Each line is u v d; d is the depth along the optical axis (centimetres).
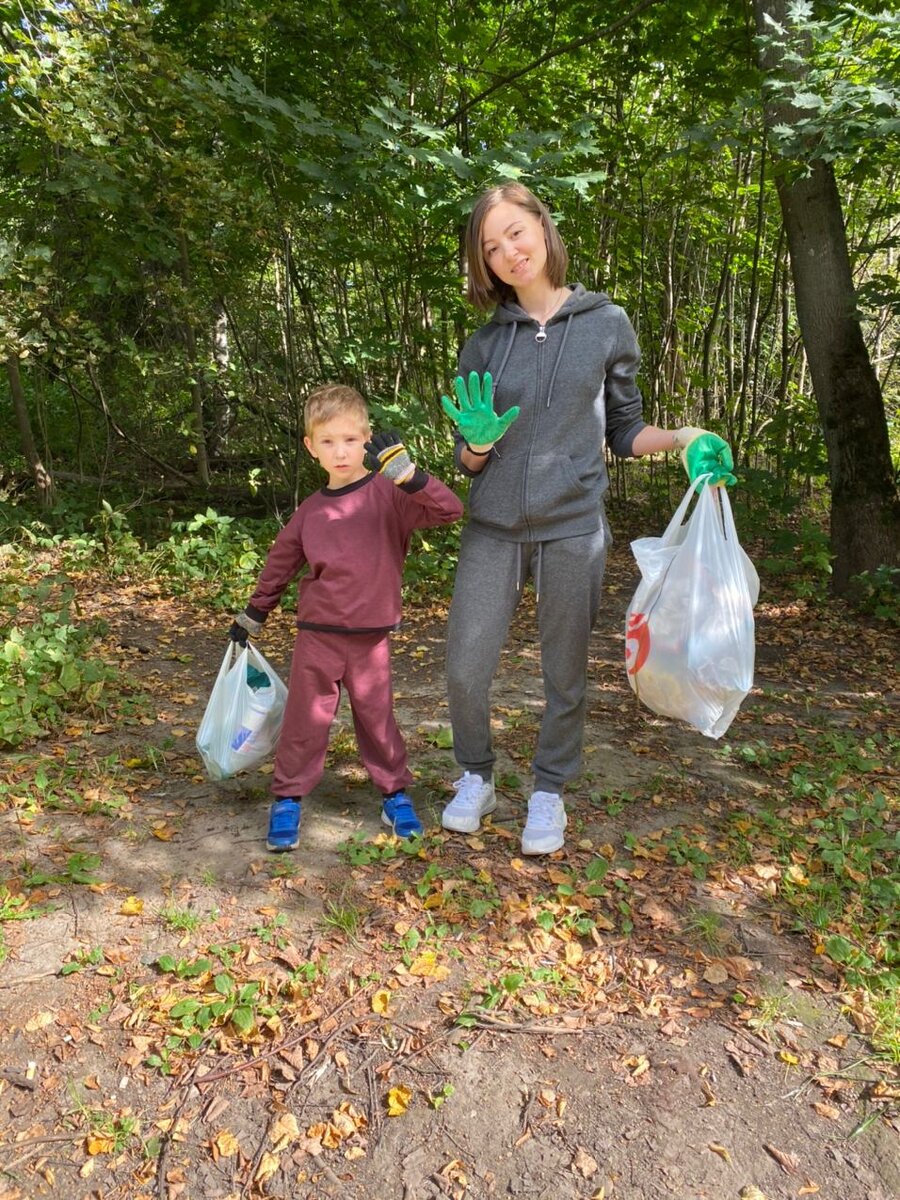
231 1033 210
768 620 602
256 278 784
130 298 832
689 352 1102
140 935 243
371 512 275
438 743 366
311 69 677
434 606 604
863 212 927
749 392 1131
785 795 337
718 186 918
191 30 671
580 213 771
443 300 758
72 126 554
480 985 225
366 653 282
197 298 739
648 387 934
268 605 295
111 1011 215
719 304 1008
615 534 876
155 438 864
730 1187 173
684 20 671
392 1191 173
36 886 264
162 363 739
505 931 246
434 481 263
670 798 329
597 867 271
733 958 237
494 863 279
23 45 586
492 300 267
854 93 475
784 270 891
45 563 663
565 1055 204
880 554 619
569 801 323
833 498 642
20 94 623
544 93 757
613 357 260
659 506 925
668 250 956
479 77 753
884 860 288
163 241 702
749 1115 189
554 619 265
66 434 937
